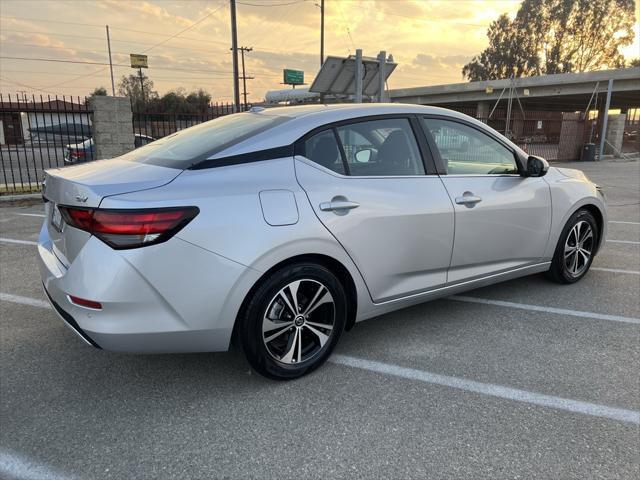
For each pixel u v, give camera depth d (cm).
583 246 464
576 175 455
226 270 251
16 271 501
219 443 240
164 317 244
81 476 218
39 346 339
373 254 306
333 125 305
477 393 282
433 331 364
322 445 238
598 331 363
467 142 366
